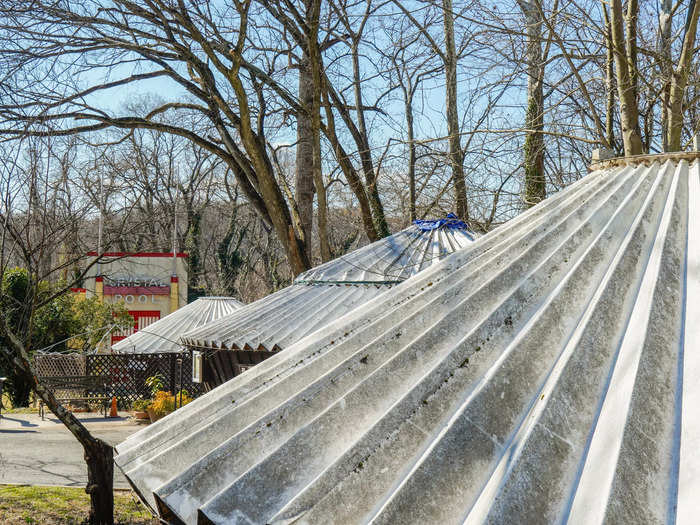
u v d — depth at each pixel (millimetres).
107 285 30344
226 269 43094
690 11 8125
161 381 21250
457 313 3467
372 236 17609
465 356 3107
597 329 3035
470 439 2635
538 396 2799
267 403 3574
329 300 12453
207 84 14961
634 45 8523
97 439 8180
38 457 12781
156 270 31094
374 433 2832
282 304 13031
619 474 2287
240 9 13023
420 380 3023
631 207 3920
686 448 2359
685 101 10219
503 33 10766
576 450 2537
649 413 2543
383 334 3641
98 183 9336
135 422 18156
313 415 3250
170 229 37656
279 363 4109
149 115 15820
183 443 3494
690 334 2883
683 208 3750
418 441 2756
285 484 2836
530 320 3248
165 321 23641
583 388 2773
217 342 12352
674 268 3291
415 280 4422
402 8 14031
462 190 14047
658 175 4188
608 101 10070
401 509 2404
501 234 4504
